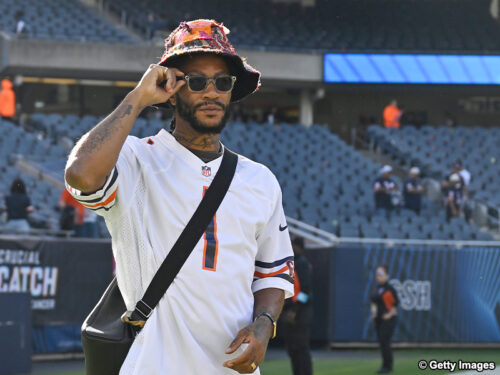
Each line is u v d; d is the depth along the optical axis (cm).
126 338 238
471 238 1553
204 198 239
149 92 231
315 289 1262
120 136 221
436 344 1248
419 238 1527
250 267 246
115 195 231
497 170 2067
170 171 241
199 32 242
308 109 2334
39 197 1446
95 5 2591
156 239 236
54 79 2125
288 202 1669
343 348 1221
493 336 1264
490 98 2577
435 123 2556
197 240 236
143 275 235
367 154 2167
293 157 1950
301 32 2708
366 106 2536
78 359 1073
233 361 234
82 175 215
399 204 1692
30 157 1650
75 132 1850
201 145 247
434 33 2739
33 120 1909
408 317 1238
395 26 2762
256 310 252
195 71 243
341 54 2245
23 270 1021
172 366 233
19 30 2080
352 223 1578
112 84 2275
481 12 2845
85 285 1083
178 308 234
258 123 2331
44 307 1043
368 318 1224
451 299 1255
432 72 2247
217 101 244
